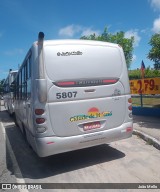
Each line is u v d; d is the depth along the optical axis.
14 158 6.99
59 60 5.44
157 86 11.68
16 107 10.65
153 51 11.52
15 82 10.95
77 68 5.58
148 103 14.63
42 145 5.28
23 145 8.51
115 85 6.07
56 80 5.37
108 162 6.04
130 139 8.08
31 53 5.70
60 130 5.40
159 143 6.87
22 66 7.87
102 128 5.86
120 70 6.19
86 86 5.65
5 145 8.64
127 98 6.26
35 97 5.36
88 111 5.67
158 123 9.95
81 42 5.75
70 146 5.50
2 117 17.28
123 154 6.56
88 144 5.71
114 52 6.16
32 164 6.37
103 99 5.87
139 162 5.89
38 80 5.29
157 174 5.14
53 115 5.34
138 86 12.98
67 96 5.45
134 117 11.94
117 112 6.08
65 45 5.54
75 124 5.54
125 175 5.18
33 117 5.42
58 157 6.68
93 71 5.76
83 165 5.97
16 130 11.66
